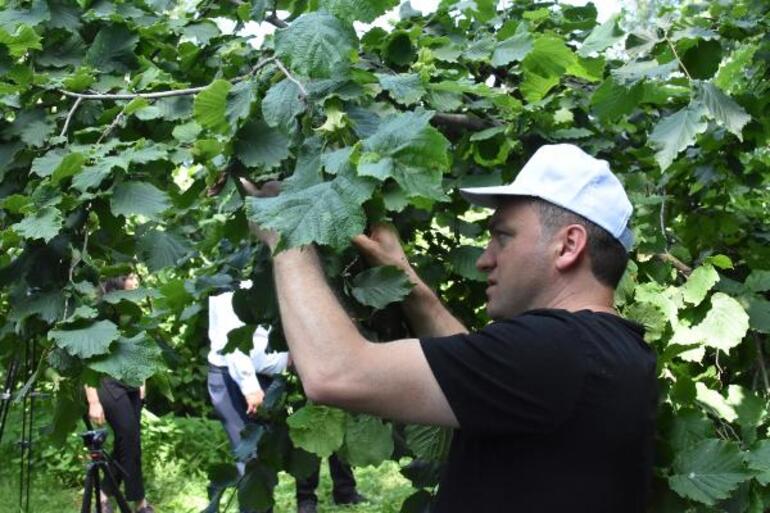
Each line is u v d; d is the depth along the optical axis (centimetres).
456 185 250
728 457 219
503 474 174
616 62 292
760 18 291
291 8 256
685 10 326
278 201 170
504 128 249
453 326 221
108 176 210
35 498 631
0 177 225
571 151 193
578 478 169
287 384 252
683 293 263
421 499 245
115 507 579
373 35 255
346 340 174
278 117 198
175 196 238
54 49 257
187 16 294
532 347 170
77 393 215
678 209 328
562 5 333
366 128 196
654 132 233
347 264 209
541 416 169
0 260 215
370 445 221
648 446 181
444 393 170
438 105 236
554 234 187
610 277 189
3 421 262
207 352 560
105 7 266
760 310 273
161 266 222
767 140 293
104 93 239
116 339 194
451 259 252
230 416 539
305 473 247
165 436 708
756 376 289
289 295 180
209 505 253
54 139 220
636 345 181
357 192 170
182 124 233
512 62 276
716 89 233
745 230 325
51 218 196
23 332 212
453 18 294
